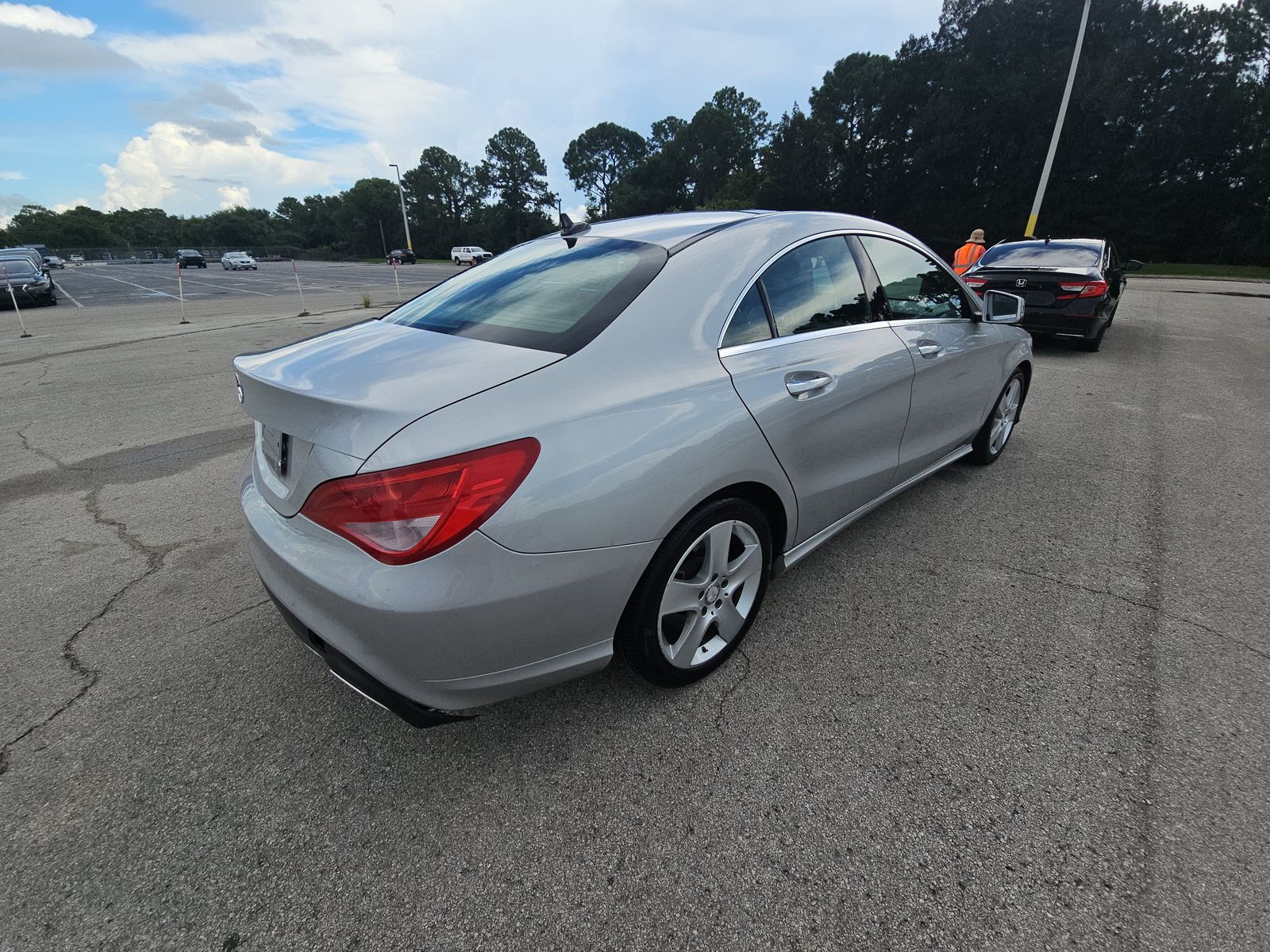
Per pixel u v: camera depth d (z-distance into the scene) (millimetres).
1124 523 3496
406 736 2102
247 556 3283
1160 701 2197
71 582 3037
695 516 2018
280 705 2244
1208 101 35125
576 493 1693
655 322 2014
